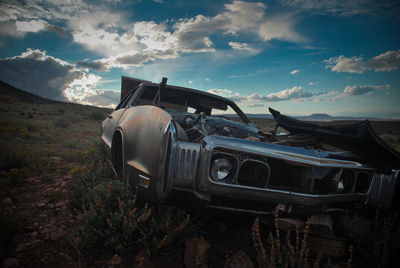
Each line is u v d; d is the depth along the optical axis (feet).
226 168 6.93
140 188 7.44
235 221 8.68
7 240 6.93
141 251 6.47
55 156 19.13
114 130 10.84
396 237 6.46
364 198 8.45
